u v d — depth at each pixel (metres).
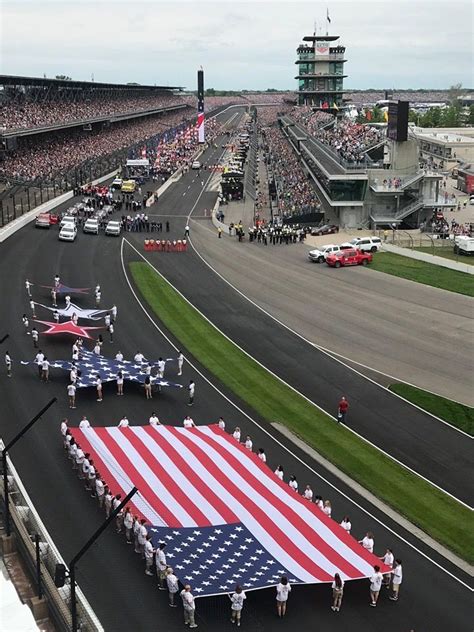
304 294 72.94
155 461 35.03
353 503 35.84
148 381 45.62
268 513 31.23
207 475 34.19
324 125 188.50
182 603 27.08
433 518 34.97
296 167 159.88
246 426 43.50
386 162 113.88
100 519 32.19
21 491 33.38
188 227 104.19
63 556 29.47
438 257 86.38
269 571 27.25
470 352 57.53
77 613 24.08
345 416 45.62
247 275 79.94
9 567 26.38
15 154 135.62
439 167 175.25
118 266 79.56
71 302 64.62
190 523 30.06
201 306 67.56
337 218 115.19
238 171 142.88
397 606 28.28
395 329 62.69
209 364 52.94
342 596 28.41
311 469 38.94
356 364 54.69
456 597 29.20
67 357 50.75
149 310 64.69
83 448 36.00
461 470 39.72
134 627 25.72
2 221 91.75
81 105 193.00
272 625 26.48
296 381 51.00
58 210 106.12
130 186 129.38
